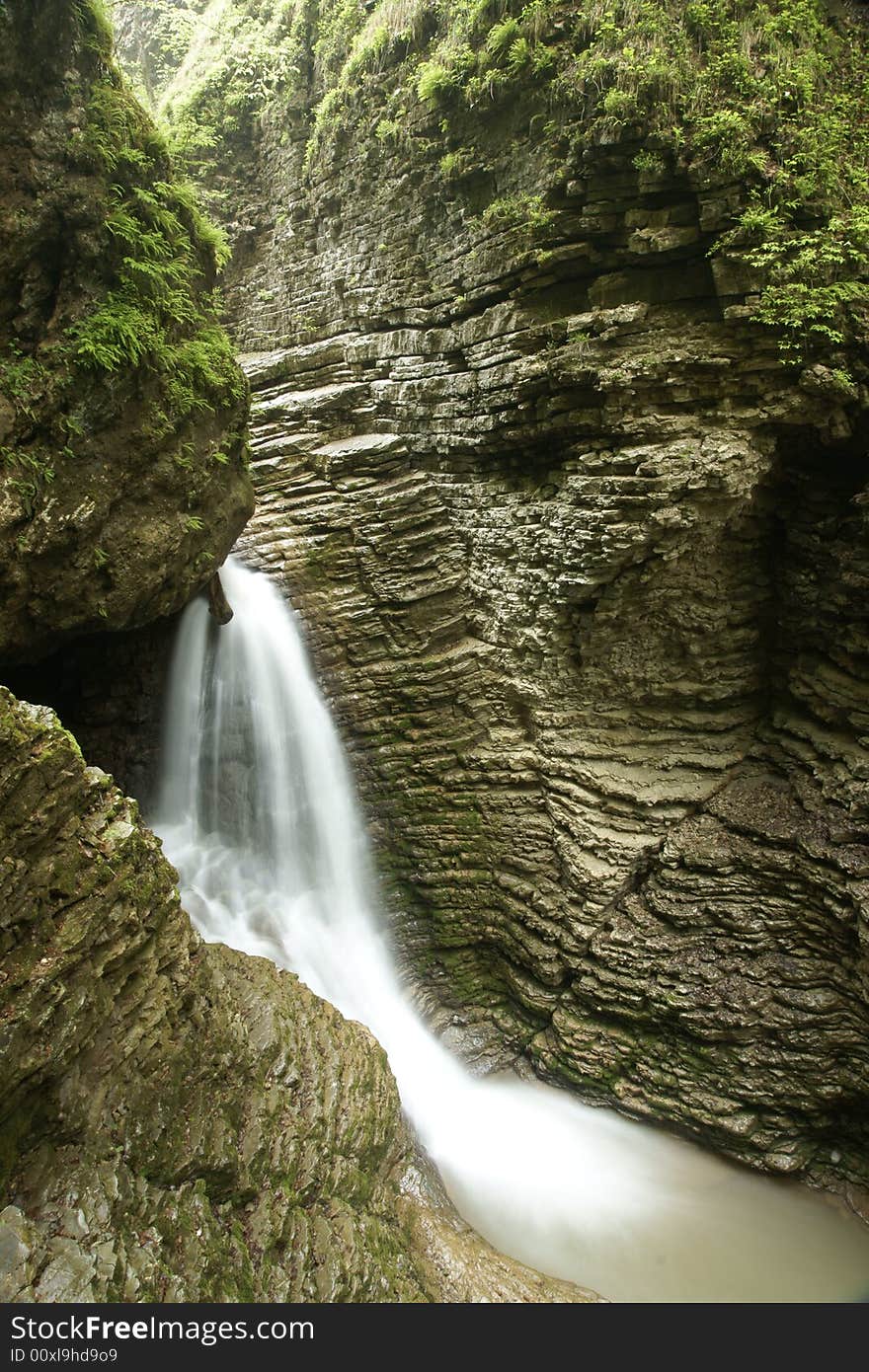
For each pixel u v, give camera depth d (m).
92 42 6.42
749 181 8.46
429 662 11.66
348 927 11.38
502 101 9.88
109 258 6.57
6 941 4.30
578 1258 7.97
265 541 12.23
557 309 9.95
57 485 6.45
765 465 9.15
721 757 10.34
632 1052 9.66
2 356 6.12
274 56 14.32
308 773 11.38
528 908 10.95
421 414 12.02
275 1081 6.74
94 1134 4.73
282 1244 5.72
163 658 9.75
